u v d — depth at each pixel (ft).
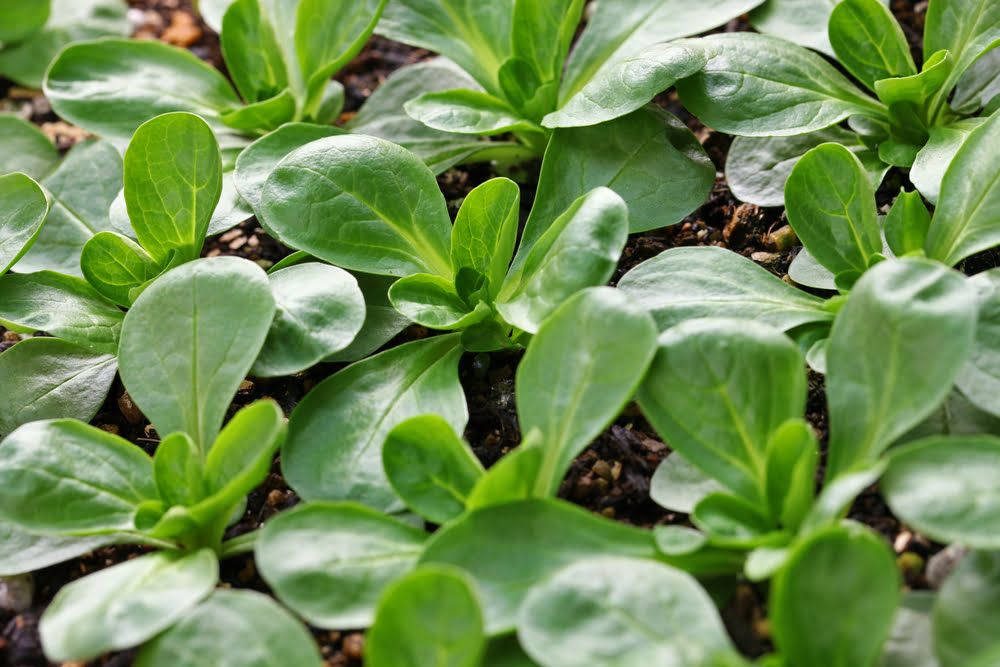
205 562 1.65
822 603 1.56
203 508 1.65
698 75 1.87
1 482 1.69
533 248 1.77
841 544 1.56
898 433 1.62
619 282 1.79
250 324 1.72
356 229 1.80
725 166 1.90
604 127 1.87
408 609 1.55
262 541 1.64
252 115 1.95
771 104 1.85
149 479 1.71
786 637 1.56
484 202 1.77
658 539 1.62
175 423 1.72
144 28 2.25
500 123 1.89
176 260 1.83
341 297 1.74
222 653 1.60
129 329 1.75
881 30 1.86
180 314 1.74
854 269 1.76
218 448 1.67
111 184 1.96
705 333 1.67
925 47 1.87
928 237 1.74
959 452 1.59
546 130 1.91
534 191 1.97
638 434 1.77
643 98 1.82
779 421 1.65
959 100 1.89
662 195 1.85
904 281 1.65
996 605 1.58
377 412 1.75
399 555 1.65
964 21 1.85
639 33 1.93
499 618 1.60
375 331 1.81
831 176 1.75
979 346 1.68
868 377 1.64
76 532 1.68
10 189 1.86
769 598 1.65
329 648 1.68
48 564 1.69
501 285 1.80
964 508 1.57
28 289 1.84
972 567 1.59
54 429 1.72
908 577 1.66
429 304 1.77
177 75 2.02
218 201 1.84
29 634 1.69
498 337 1.79
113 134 1.96
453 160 1.94
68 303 1.83
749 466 1.65
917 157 1.81
